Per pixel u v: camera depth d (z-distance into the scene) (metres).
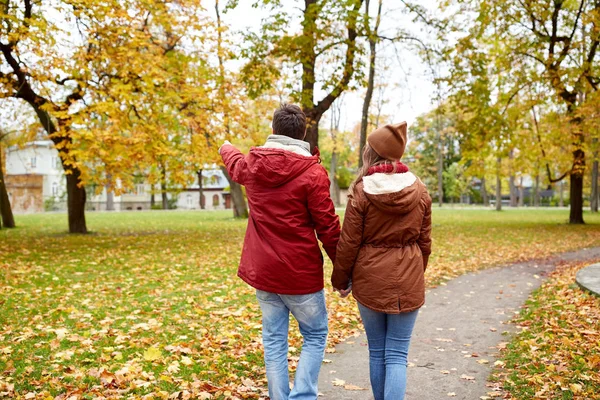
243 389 3.52
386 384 2.90
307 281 2.89
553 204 70.25
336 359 4.46
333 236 2.95
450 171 67.62
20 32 10.52
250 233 2.99
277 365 2.94
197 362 4.12
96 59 11.92
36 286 7.23
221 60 15.08
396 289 2.88
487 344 4.93
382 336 3.05
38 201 53.59
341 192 61.78
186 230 18.86
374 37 14.90
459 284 8.41
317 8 13.83
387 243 2.92
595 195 37.66
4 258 10.08
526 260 11.20
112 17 11.77
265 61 15.98
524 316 5.91
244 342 4.74
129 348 4.43
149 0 12.68
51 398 3.20
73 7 11.52
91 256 10.69
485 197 67.62
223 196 75.00
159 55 13.12
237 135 14.80
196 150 13.59
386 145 2.87
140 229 19.48
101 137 11.05
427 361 4.41
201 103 13.56
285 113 2.95
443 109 18.70
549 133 19.97
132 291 7.05
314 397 2.91
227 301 6.56
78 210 17.05
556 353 4.32
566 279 7.96
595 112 16.14
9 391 3.32
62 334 4.73
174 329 5.11
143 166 13.37
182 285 7.62
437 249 12.90
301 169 2.84
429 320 5.99
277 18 15.01
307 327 3.00
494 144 19.69
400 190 2.78
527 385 3.66
